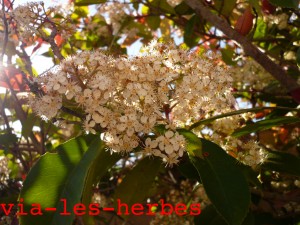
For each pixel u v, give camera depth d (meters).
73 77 0.19
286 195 0.28
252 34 0.29
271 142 0.36
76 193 0.18
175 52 0.21
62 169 0.19
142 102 0.20
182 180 0.38
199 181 0.25
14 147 0.34
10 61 0.30
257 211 0.28
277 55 0.38
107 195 0.37
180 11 0.38
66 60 0.20
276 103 0.38
